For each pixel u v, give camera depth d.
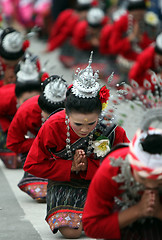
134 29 18.34
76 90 7.14
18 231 8.38
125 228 6.44
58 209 8.00
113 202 6.36
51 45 23.23
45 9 32.16
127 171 5.96
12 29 12.33
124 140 7.89
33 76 10.74
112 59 19.47
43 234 8.27
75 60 21.73
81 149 7.79
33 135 10.09
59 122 7.67
